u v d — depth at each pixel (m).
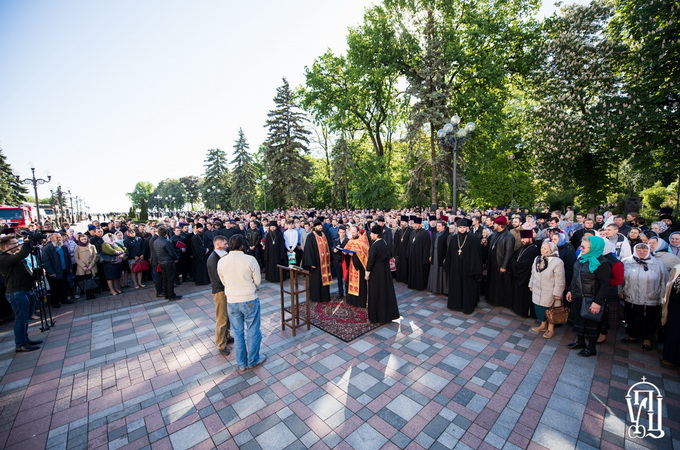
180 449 3.03
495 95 19.25
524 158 21.66
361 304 6.90
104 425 3.40
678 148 12.92
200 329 6.00
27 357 4.96
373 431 3.21
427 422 3.34
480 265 6.42
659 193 22.84
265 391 3.93
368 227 8.68
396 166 30.30
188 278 10.59
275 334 5.64
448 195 23.59
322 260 7.39
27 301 5.21
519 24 20.86
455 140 11.16
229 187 47.25
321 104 27.33
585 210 18.09
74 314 6.95
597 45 15.77
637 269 4.88
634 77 14.66
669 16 12.61
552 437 3.12
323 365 4.52
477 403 3.65
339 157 29.05
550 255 5.35
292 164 32.19
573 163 16.61
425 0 20.39
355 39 23.38
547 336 5.34
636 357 4.67
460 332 5.64
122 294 8.61
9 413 3.62
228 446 3.05
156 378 4.30
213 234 10.05
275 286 9.11
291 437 3.15
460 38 20.83
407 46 21.61
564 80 16.12
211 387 4.05
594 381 4.06
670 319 4.25
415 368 4.41
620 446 2.99
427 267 8.41
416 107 19.30
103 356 4.96
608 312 4.86
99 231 8.80
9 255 4.99
